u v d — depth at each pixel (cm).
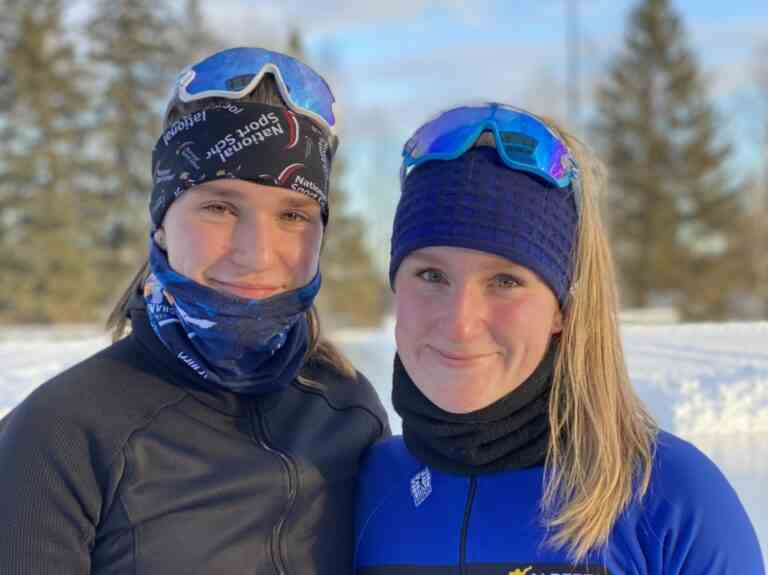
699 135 1119
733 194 1111
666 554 58
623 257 1088
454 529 64
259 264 63
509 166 61
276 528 64
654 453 62
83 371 63
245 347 65
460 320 59
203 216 64
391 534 66
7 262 933
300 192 65
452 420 63
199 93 65
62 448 59
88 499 59
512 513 62
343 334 410
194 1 1038
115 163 1016
